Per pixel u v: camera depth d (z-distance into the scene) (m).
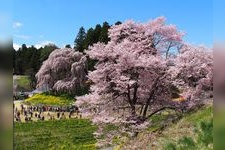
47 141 26.48
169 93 19.33
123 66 18.33
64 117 33.78
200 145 5.98
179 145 6.44
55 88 45.44
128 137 17.50
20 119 32.38
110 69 18.52
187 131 9.90
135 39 20.45
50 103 43.62
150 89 19.09
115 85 18.55
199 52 18.56
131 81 17.72
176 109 18.42
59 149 25.70
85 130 28.45
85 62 43.81
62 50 46.62
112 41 20.00
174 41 19.91
